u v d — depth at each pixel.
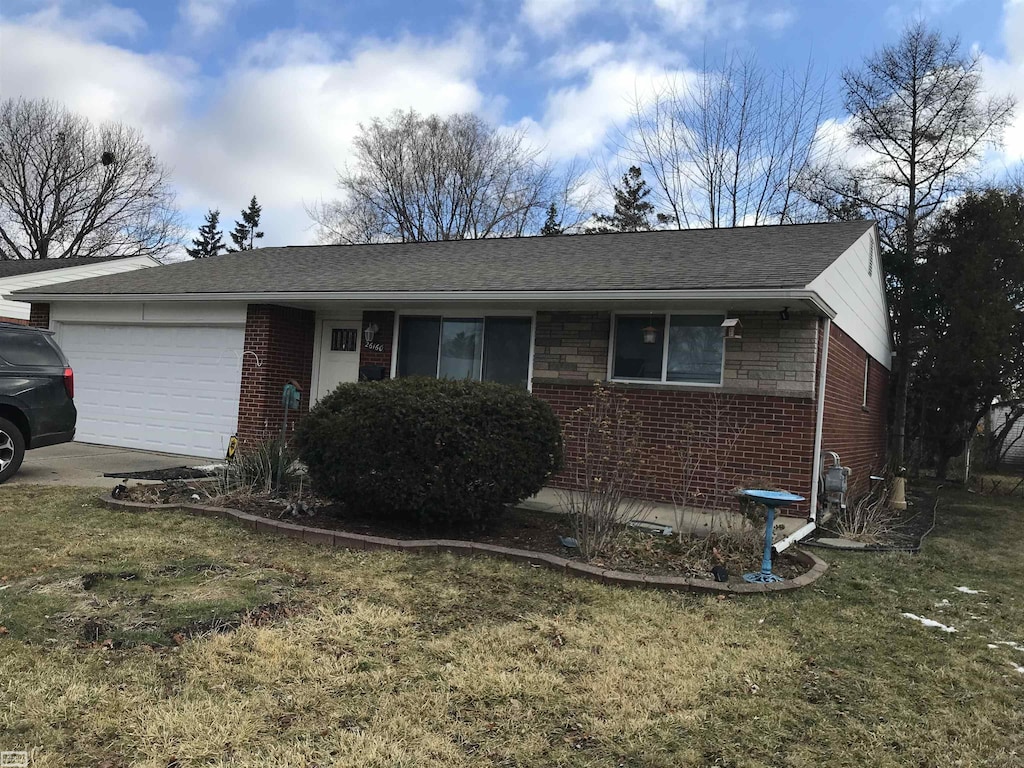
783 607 4.98
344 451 6.36
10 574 4.68
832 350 9.21
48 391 8.48
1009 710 3.54
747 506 6.23
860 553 7.12
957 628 4.85
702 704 3.40
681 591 5.20
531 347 9.77
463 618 4.37
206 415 11.54
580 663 3.79
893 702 3.56
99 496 7.30
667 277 8.56
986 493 14.27
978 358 14.59
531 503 8.22
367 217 35.94
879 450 14.91
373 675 3.48
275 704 3.14
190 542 5.77
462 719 3.12
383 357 10.87
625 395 9.00
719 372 8.60
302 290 10.34
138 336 12.37
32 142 36.50
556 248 12.25
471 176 35.09
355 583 4.92
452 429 6.11
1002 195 15.69
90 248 38.47
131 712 2.99
